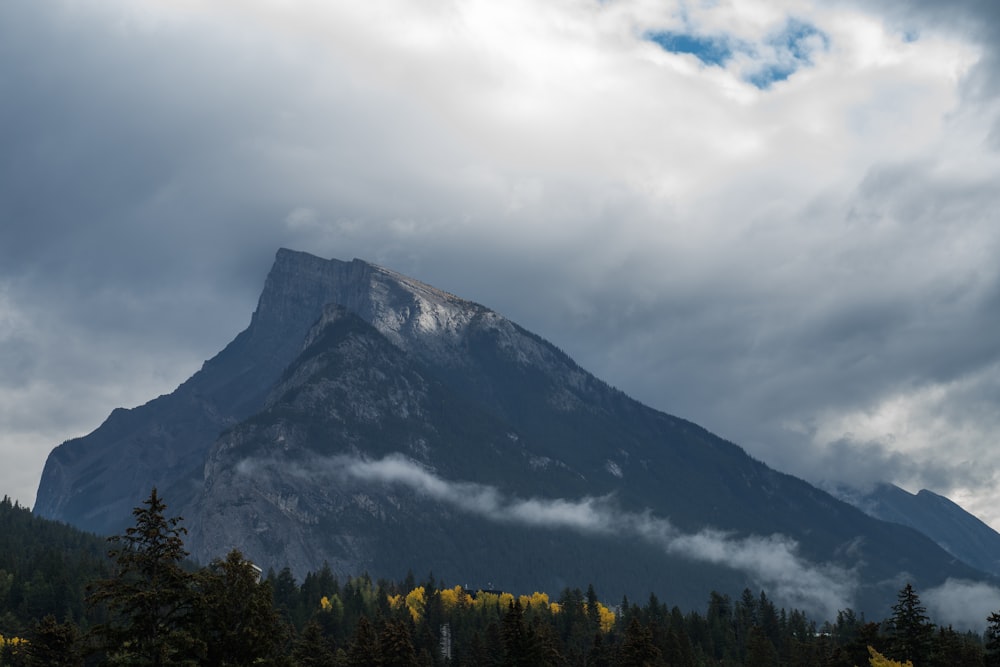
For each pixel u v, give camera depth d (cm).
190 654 7412
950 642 14962
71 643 11469
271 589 7988
